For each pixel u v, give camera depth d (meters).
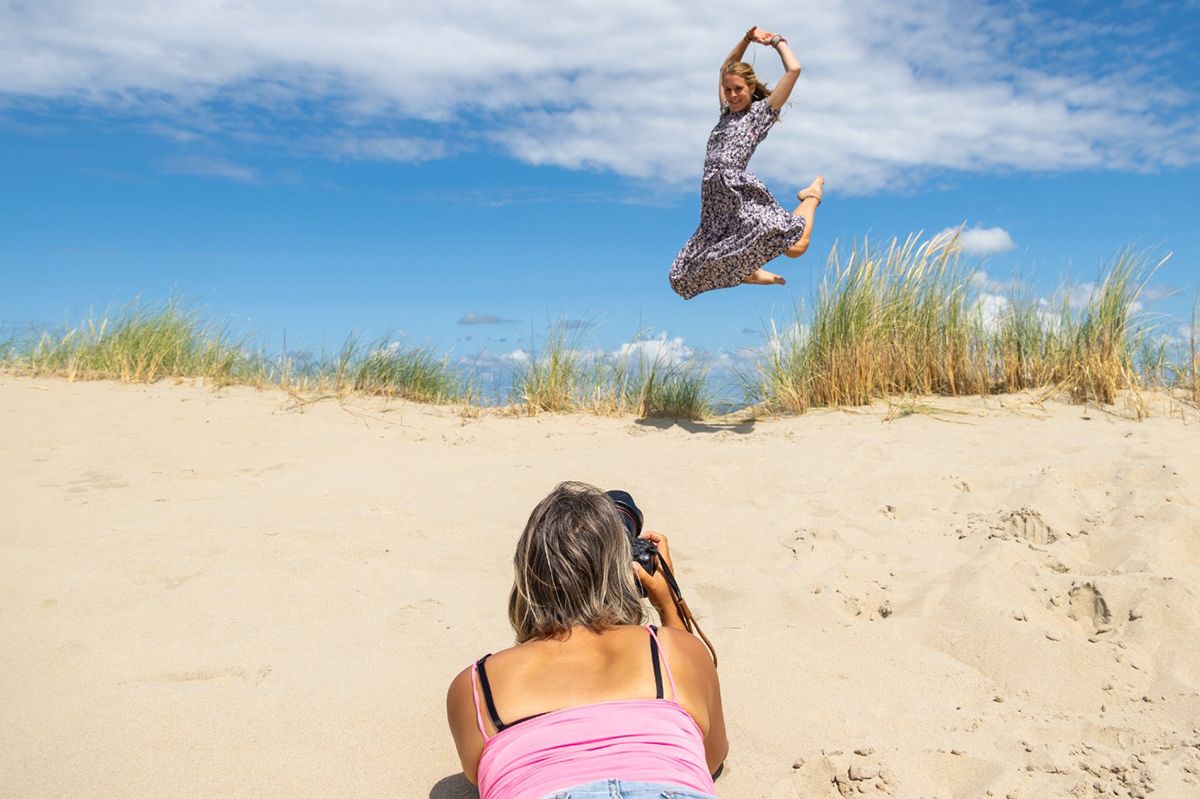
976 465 5.68
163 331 9.99
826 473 5.73
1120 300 7.97
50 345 9.92
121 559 4.34
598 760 1.87
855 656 3.43
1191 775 2.57
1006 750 2.76
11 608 3.78
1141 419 6.89
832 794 2.56
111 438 6.98
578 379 9.29
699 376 9.02
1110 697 3.08
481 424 8.24
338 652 3.40
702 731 2.08
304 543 4.57
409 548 4.57
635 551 2.76
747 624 3.72
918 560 4.28
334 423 7.93
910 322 8.45
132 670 3.23
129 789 2.50
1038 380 8.20
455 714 2.13
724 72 6.92
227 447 6.90
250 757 2.68
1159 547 4.05
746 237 6.63
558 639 2.20
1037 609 3.71
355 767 2.65
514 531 4.85
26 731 2.79
